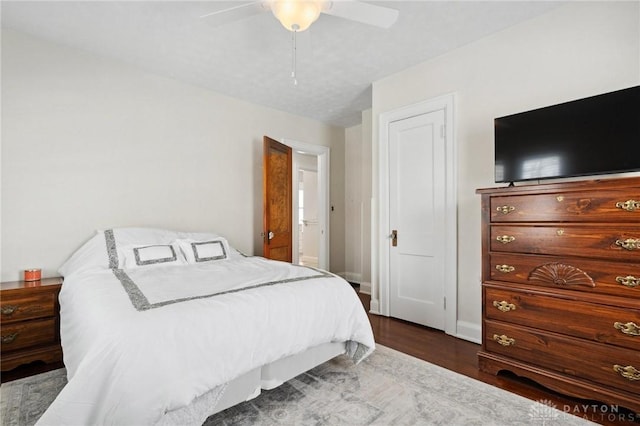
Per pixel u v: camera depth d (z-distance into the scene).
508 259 2.06
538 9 2.34
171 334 1.33
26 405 1.75
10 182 2.54
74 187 2.83
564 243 1.83
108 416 1.16
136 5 2.24
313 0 1.73
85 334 1.38
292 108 4.40
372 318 3.41
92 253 2.61
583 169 1.94
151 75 3.31
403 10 2.30
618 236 1.65
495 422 1.61
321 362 2.04
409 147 3.27
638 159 1.76
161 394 1.22
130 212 3.15
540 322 1.90
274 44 2.75
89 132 2.92
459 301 2.87
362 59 3.04
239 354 1.49
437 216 3.05
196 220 3.63
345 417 1.65
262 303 1.67
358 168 5.13
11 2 2.20
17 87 2.57
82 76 2.88
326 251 5.09
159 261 2.71
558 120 2.04
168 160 3.42
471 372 2.16
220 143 3.85
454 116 2.89
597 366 1.69
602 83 2.16
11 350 2.19
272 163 4.01
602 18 2.16
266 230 3.80
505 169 2.29
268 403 1.78
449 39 2.72
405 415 1.67
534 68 2.45
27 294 2.25
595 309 1.70
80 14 2.35
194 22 2.45
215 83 3.57
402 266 3.34
